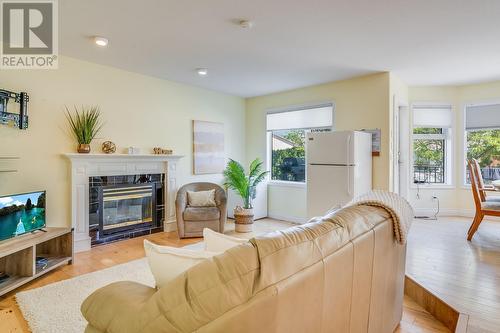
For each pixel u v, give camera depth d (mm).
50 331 2006
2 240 2652
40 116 3453
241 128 6109
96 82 3947
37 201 3057
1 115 3086
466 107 5410
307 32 3006
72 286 2676
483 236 4004
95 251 3697
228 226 5121
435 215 5469
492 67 4207
